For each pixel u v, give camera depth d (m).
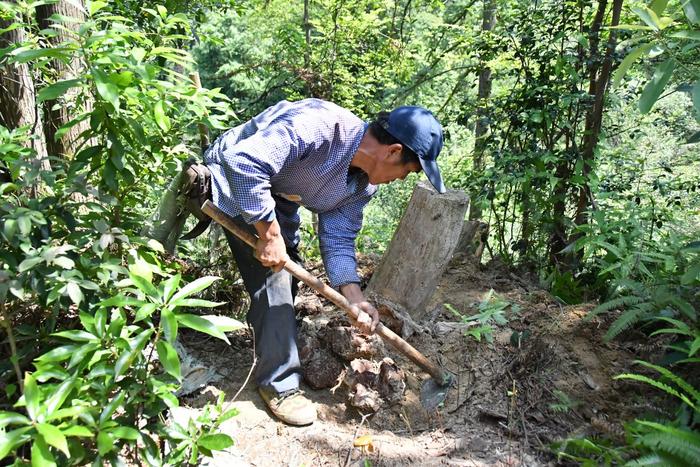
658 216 3.91
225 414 2.09
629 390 2.78
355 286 2.84
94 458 1.91
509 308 3.35
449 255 3.19
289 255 3.08
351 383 2.75
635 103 4.95
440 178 2.57
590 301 3.61
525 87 4.34
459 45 5.96
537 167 4.15
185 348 3.07
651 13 2.13
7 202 2.13
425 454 2.54
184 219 3.00
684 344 2.74
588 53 4.14
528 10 4.43
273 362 2.70
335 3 7.02
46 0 2.52
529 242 4.30
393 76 8.09
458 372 2.93
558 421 2.67
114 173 2.39
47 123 3.35
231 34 10.77
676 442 1.99
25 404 1.67
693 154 5.45
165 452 2.35
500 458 2.51
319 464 2.51
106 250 2.29
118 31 2.32
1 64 2.97
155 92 2.44
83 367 1.88
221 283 3.31
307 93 7.52
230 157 2.36
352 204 2.88
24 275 2.07
